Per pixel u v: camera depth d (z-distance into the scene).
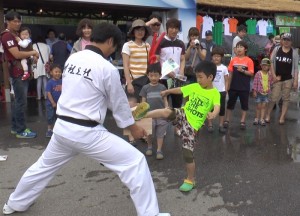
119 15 12.19
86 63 2.86
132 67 5.15
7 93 8.71
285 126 6.96
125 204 3.64
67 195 3.83
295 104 9.16
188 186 3.95
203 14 10.23
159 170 4.58
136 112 3.44
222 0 10.21
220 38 10.42
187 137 3.87
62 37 10.13
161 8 9.43
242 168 4.69
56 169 3.22
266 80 6.88
